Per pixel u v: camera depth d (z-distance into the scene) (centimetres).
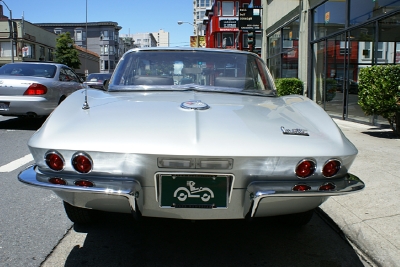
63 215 357
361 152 569
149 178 220
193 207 224
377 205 359
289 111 282
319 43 1246
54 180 218
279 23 1689
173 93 322
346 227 325
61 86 854
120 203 230
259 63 379
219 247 298
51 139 223
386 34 837
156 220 347
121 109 262
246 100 309
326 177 226
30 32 4778
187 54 360
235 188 222
